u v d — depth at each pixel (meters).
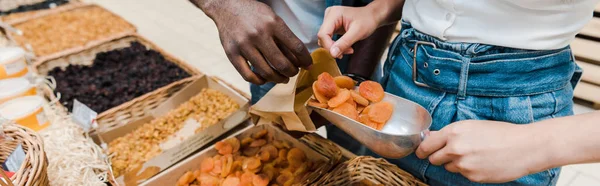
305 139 1.24
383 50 1.18
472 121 0.70
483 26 0.77
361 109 0.88
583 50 2.39
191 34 3.03
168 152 1.25
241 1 0.85
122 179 1.17
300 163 1.20
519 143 0.64
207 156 1.24
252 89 1.49
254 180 1.13
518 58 0.77
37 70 1.84
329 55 0.92
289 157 1.21
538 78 0.79
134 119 1.56
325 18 0.98
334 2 1.16
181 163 1.20
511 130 0.66
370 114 0.82
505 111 0.81
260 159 1.22
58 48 2.22
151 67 1.95
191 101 1.67
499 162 0.65
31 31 2.37
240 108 1.48
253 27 0.81
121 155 1.37
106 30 2.45
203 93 1.72
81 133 1.27
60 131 1.23
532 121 0.81
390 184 1.06
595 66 2.37
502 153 0.65
